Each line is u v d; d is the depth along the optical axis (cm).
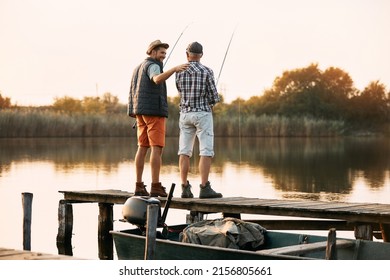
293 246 757
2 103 4534
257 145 3850
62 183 1853
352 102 5531
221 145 3834
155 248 813
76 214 1430
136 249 835
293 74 5644
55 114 4228
